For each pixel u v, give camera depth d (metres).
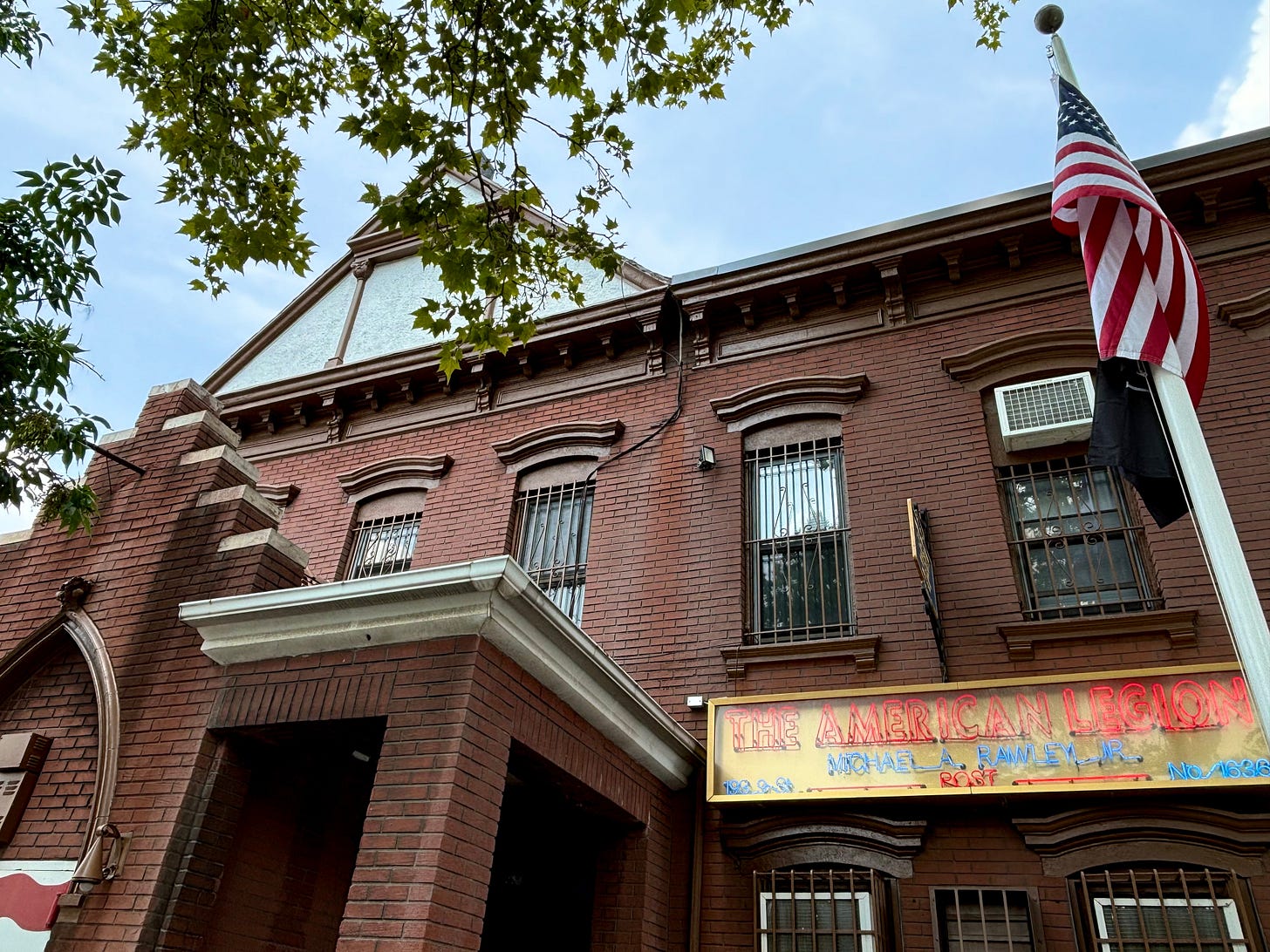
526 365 11.24
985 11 8.15
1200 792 6.18
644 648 8.70
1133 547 7.61
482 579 4.98
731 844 7.29
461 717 4.84
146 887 5.20
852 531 8.52
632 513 9.63
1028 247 9.22
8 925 5.52
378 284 14.16
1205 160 8.45
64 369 6.33
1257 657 4.19
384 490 11.35
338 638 5.54
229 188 6.83
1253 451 7.46
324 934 6.27
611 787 6.37
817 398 9.39
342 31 6.72
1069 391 8.17
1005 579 7.72
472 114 6.52
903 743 6.91
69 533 6.99
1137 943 6.05
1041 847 6.48
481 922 4.66
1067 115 6.22
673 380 10.35
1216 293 8.31
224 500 7.01
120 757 5.96
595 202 7.18
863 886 6.86
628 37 6.54
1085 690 6.63
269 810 5.99
